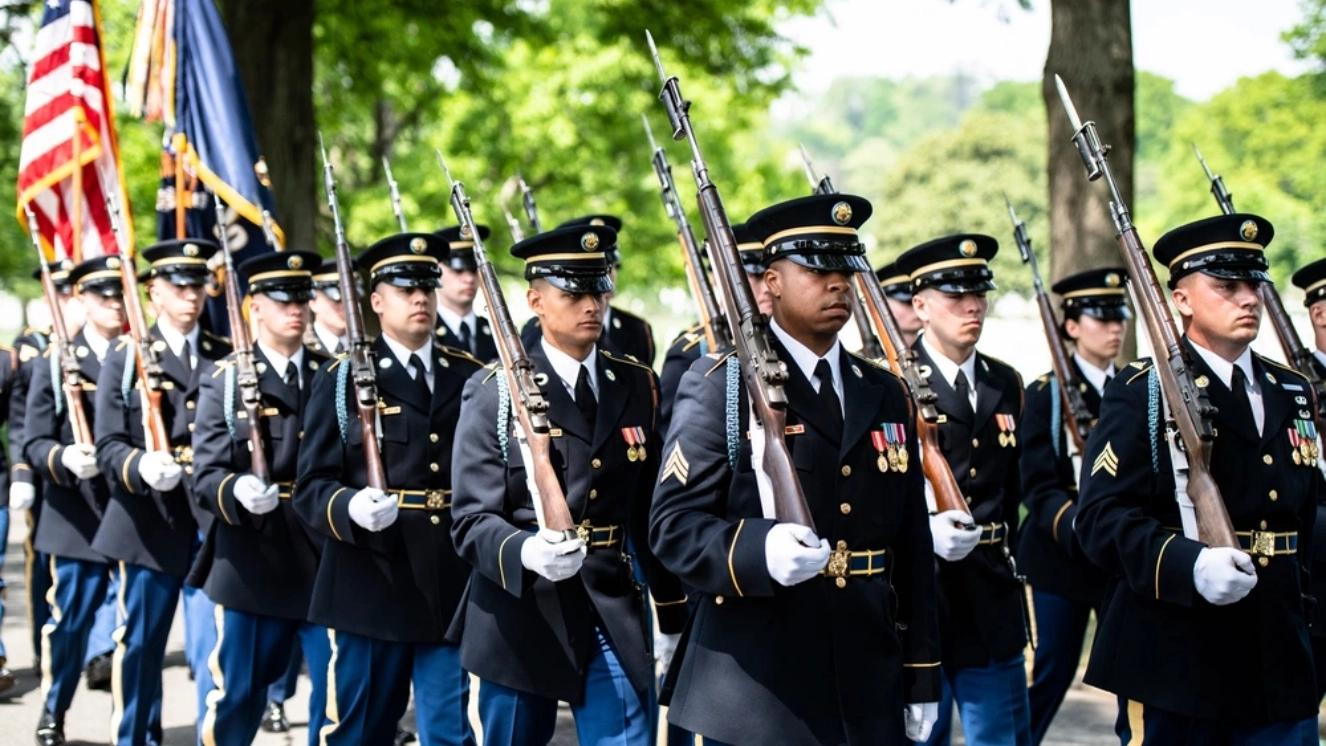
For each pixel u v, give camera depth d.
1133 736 6.98
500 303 7.25
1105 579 9.20
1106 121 13.61
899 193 60.88
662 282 39.22
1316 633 8.27
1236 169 47.03
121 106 31.77
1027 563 9.53
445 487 8.36
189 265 10.75
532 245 7.33
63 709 10.59
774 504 5.70
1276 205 42.34
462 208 7.48
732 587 5.64
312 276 10.89
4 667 12.31
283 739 10.79
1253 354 7.00
